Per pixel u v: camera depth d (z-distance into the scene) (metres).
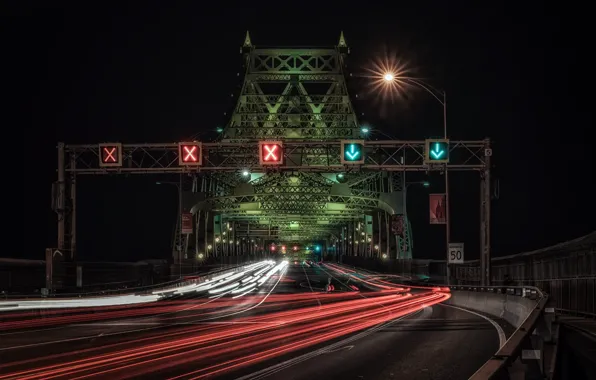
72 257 37.00
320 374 12.16
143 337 19.38
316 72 113.12
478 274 46.16
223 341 18.02
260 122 108.94
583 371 11.90
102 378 11.67
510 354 5.34
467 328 22.17
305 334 20.03
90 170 37.34
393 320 25.81
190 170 37.28
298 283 75.31
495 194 37.28
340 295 50.44
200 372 12.34
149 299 43.03
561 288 27.53
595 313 22.55
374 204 105.94
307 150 54.00
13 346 17.20
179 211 68.19
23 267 35.81
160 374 12.11
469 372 12.45
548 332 9.91
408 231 97.56
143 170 37.12
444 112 38.41
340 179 60.69
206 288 64.12
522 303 22.42
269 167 37.62
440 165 37.31
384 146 37.78
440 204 40.03
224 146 37.50
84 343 17.86
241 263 174.50
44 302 31.56
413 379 11.62
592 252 23.41
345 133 103.25
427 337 19.03
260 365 13.31
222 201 103.88
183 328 22.53
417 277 71.25
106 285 43.88
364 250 144.50
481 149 37.47
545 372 9.08
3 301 29.20
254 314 29.86
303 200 107.69
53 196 36.88
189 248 95.81
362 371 12.55
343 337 19.08
